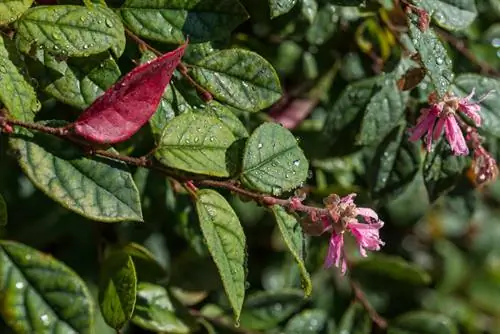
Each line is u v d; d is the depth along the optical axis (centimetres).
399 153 59
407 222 69
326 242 64
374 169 59
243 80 52
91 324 47
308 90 64
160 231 64
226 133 51
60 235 68
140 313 56
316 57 63
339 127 58
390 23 58
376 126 57
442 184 57
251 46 61
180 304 58
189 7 52
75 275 47
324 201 51
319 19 60
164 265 63
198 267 63
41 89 50
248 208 65
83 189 48
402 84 56
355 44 62
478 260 80
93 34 49
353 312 63
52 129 48
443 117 53
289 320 62
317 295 67
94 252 68
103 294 53
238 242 50
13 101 48
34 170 48
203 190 50
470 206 66
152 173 60
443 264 77
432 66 52
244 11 52
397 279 67
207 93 52
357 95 58
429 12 54
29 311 46
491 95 56
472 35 63
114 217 48
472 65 62
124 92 48
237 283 49
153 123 51
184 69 52
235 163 51
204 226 49
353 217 50
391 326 63
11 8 49
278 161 51
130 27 52
